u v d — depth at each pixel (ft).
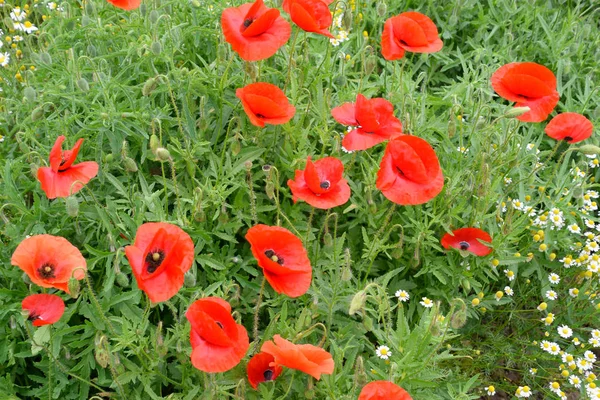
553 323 4.45
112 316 3.62
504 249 4.21
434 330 3.52
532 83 3.98
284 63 4.46
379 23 5.16
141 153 4.19
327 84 4.64
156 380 3.72
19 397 3.82
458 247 4.16
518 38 5.30
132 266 3.20
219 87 4.11
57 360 3.63
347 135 3.81
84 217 3.92
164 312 3.92
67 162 3.55
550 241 4.44
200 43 4.55
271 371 3.52
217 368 3.22
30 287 3.68
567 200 4.47
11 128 4.34
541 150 4.99
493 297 4.29
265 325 4.03
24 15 4.90
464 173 4.33
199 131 4.18
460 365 4.27
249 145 4.22
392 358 3.68
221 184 3.96
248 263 4.03
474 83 4.80
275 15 3.73
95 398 3.61
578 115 4.12
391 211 3.93
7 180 3.85
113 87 4.17
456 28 5.37
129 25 4.41
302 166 4.04
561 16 5.69
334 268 4.01
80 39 4.52
